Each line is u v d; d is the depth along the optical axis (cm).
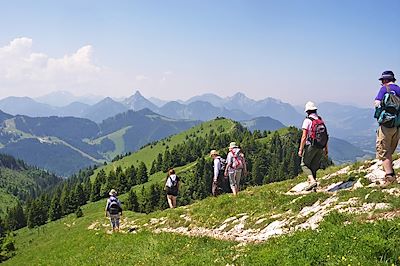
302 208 1703
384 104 1455
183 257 1531
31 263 3375
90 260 2148
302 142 1802
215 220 2105
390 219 1137
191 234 2030
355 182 1819
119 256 1948
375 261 907
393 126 1459
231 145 2453
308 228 1388
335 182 1961
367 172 1922
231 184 2414
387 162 1515
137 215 4538
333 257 982
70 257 2548
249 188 2684
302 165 1877
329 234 1127
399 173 1695
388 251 935
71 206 19550
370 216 1266
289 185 2312
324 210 1516
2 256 8994
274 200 1961
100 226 4319
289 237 1262
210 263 1325
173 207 3034
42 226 17738
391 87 1456
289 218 1652
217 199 2447
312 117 1802
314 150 1794
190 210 2514
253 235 1653
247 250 1322
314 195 1733
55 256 2938
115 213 3098
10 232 16225
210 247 1567
